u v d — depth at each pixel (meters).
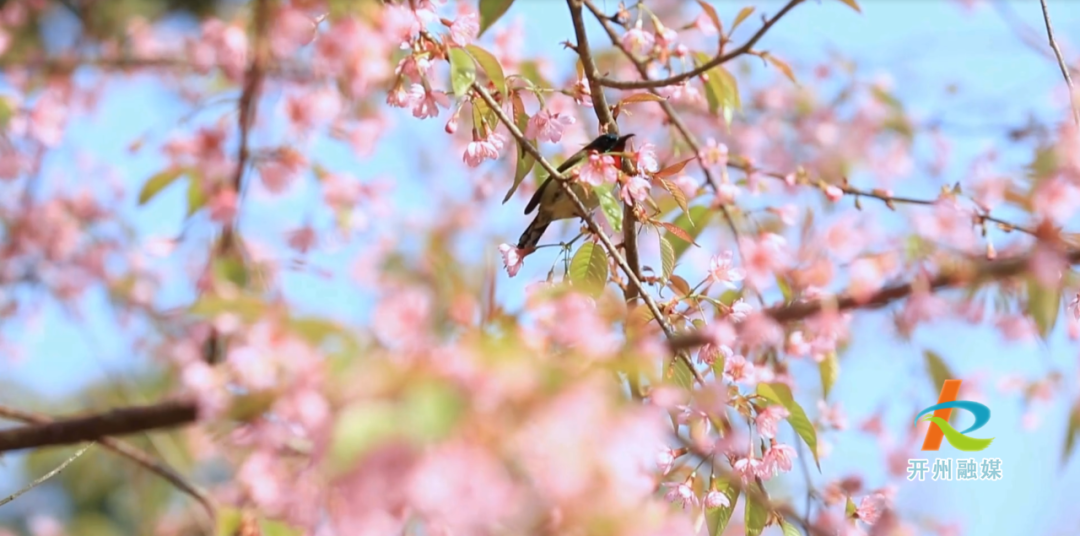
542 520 5.45
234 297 5.48
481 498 5.34
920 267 5.75
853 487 5.82
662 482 5.72
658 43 5.93
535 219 5.96
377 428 5.18
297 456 5.53
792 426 5.73
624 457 5.45
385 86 5.81
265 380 5.47
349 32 5.72
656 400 5.53
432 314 5.47
